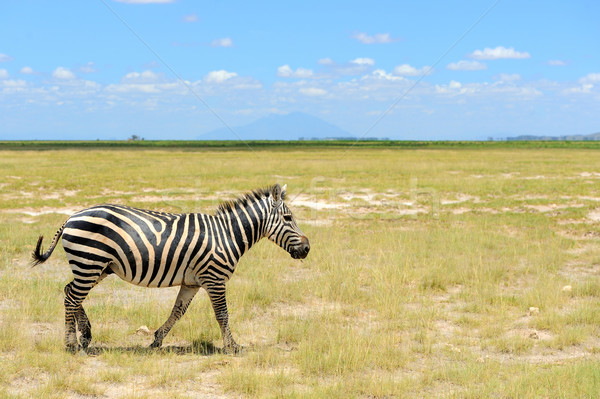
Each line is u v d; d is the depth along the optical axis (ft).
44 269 31.81
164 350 19.80
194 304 25.48
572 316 24.18
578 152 194.18
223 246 20.15
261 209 21.25
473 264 33.19
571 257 36.55
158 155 160.45
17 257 34.12
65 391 16.10
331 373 18.17
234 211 20.95
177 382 17.03
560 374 17.44
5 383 16.44
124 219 19.31
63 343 19.83
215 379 17.44
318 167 106.32
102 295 27.12
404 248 37.47
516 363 19.17
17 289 26.96
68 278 29.81
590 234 44.01
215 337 21.89
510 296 27.81
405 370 18.76
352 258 34.99
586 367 18.06
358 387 16.78
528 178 85.61
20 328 20.92
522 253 36.88
